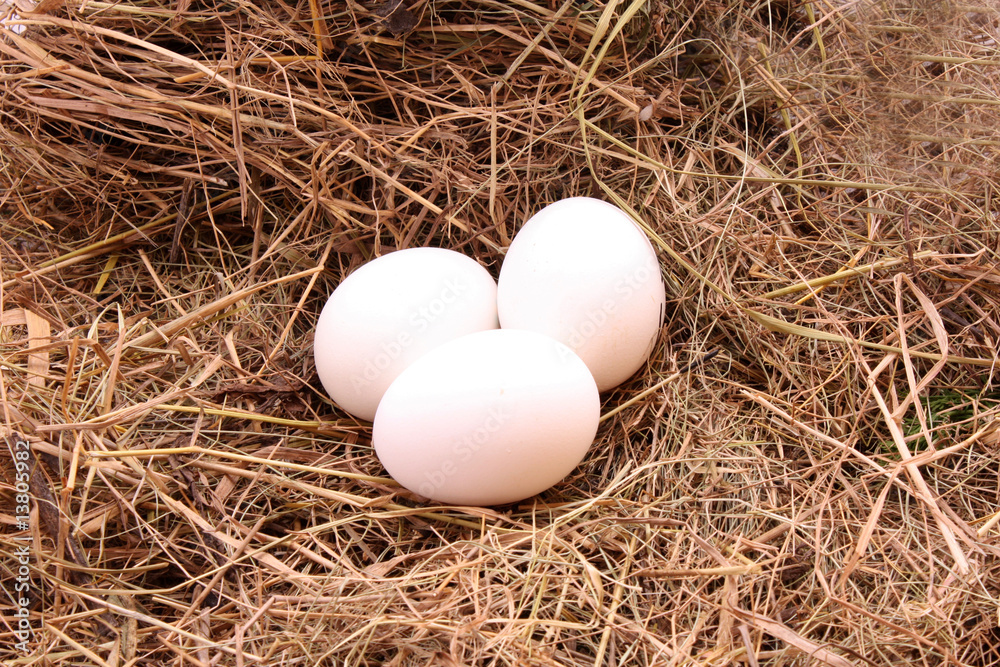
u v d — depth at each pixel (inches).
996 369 22.5
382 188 23.5
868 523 21.0
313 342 23.2
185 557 21.5
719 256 23.2
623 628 20.7
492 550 21.1
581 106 22.5
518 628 20.6
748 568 20.7
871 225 23.1
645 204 23.4
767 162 23.8
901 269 22.8
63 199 23.8
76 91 22.8
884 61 23.9
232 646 20.8
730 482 22.0
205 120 23.1
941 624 20.7
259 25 22.9
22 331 22.7
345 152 23.0
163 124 22.9
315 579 21.2
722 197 23.5
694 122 23.7
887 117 23.6
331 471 21.8
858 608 20.5
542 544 21.1
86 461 21.5
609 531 21.6
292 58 22.9
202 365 22.8
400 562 21.5
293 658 20.7
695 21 23.7
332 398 22.3
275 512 22.0
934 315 22.2
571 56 23.5
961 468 22.0
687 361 23.0
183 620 20.9
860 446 22.4
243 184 22.7
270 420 22.3
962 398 22.5
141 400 22.6
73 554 21.2
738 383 22.8
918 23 23.9
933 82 23.6
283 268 23.8
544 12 22.9
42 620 20.8
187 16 22.9
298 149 23.3
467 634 20.5
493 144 23.0
